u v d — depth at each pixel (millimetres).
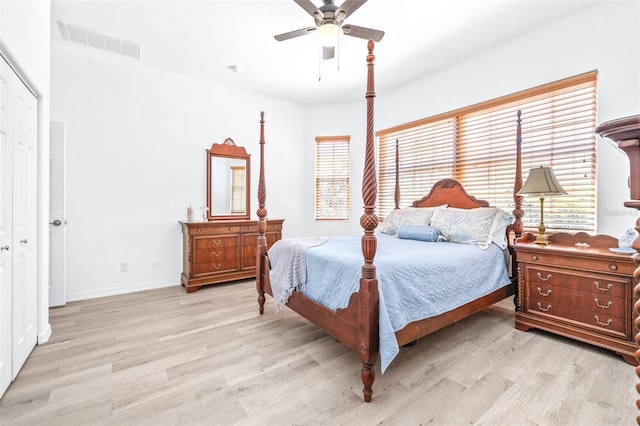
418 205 3824
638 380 1760
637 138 782
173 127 3811
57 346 2186
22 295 1905
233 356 2080
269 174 4641
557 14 2641
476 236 2766
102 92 3352
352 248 2434
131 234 3555
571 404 1557
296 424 1437
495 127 3275
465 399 1612
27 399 1596
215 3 2471
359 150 4766
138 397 1628
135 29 2842
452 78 3582
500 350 2152
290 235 4871
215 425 1427
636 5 2301
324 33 2225
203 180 4039
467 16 2652
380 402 1598
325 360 2037
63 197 3031
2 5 1521
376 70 3719
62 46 3123
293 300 2428
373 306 1643
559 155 2783
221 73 3818
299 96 4605
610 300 2039
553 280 2316
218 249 3740
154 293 3510
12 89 1730
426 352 2135
